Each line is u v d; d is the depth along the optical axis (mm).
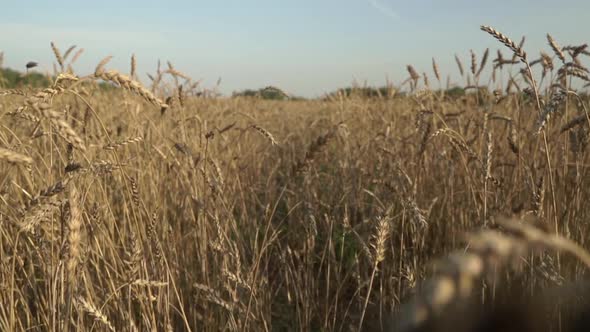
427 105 6082
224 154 5719
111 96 7867
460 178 5074
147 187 4488
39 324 3088
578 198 3623
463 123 5746
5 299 3061
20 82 5422
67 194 2762
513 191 4078
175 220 4371
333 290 4754
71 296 2420
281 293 4727
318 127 8539
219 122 6988
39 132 3191
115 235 4086
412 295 3111
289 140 7934
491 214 3650
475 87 5441
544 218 3193
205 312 3676
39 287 3346
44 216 2338
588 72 3809
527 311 484
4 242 3607
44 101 1999
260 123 8602
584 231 3488
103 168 2717
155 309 3477
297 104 14141
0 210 3275
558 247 620
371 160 6293
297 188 5398
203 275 3828
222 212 4113
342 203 5352
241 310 3350
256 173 6309
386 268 4312
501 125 5531
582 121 3305
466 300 487
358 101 8320
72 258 2385
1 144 3404
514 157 4895
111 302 3342
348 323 4145
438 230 4648
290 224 5215
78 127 4285
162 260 3291
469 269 497
